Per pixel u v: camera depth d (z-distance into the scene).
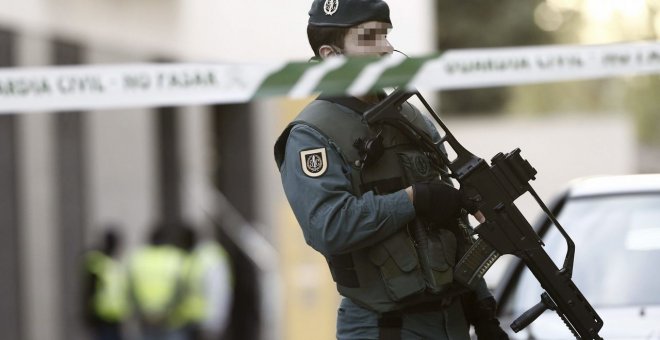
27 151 32.31
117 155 37.62
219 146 46.38
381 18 11.20
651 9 88.81
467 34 101.38
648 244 14.91
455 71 14.72
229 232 45.03
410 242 10.67
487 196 10.79
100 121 36.66
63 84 14.99
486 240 10.76
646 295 14.22
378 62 11.33
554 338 13.63
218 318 31.38
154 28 39.66
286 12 45.41
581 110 99.62
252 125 46.47
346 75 11.01
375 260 10.64
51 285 33.25
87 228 35.41
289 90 13.63
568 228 15.60
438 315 10.85
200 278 31.11
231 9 43.47
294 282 27.91
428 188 10.62
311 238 10.64
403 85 12.44
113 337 31.34
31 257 32.22
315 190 10.59
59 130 34.16
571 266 10.98
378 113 10.79
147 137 39.56
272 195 46.66
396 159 10.87
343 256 10.73
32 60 32.81
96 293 31.30
